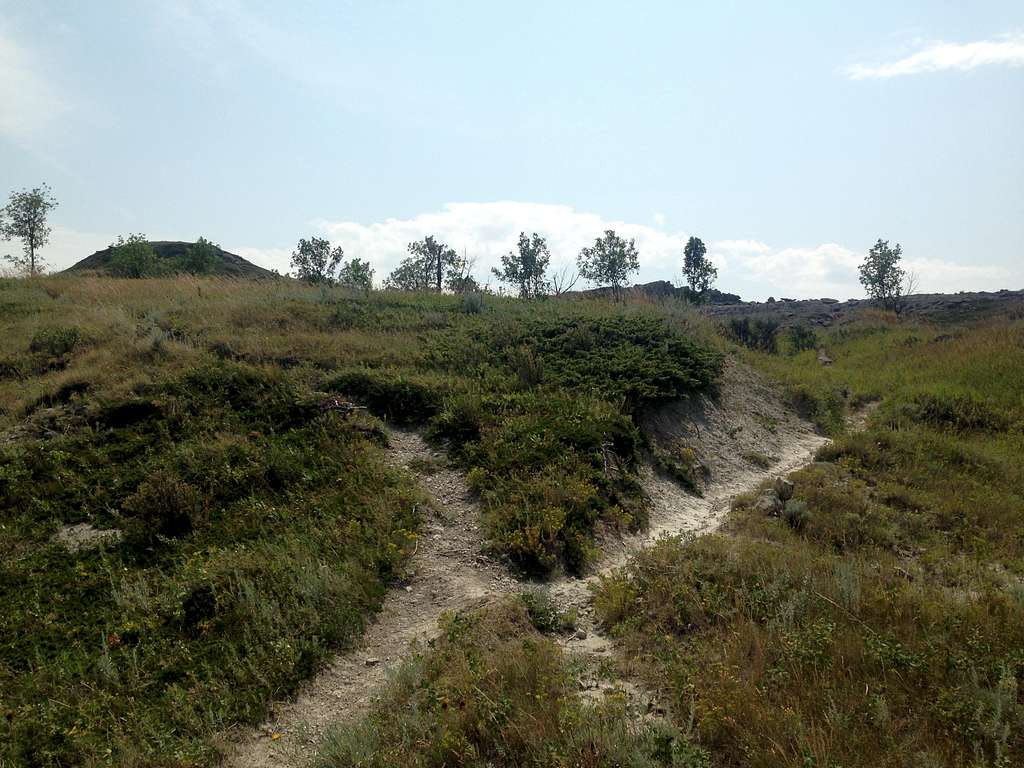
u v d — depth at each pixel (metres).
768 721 4.09
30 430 9.50
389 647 5.97
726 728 4.19
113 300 16.30
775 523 8.13
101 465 8.75
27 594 6.57
